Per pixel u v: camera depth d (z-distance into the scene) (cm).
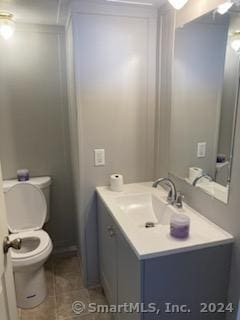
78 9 172
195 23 145
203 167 149
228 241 127
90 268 220
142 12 183
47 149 246
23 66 225
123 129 201
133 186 206
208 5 134
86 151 197
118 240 153
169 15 172
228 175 128
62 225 265
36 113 237
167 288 125
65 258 261
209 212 145
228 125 127
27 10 185
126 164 209
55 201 258
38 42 224
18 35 218
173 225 129
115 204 173
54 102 239
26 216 228
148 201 190
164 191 194
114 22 181
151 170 215
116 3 176
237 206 123
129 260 134
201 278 129
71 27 179
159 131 200
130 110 199
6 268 112
